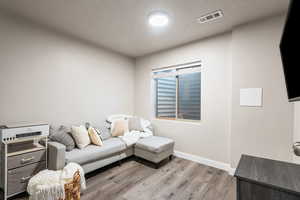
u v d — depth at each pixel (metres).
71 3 1.82
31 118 2.23
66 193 1.53
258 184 0.81
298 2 0.78
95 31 2.55
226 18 2.12
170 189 1.96
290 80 0.97
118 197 1.79
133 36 2.73
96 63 3.13
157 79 3.77
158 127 3.52
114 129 3.05
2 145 1.72
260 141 2.11
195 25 2.32
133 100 4.00
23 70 2.15
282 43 1.00
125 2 1.80
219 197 1.80
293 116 1.90
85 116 2.94
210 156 2.70
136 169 2.53
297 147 0.98
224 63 2.54
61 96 2.57
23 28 2.15
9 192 1.67
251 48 2.19
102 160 2.35
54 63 2.49
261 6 1.84
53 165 1.87
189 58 2.99
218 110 2.61
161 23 2.24
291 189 0.72
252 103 2.17
